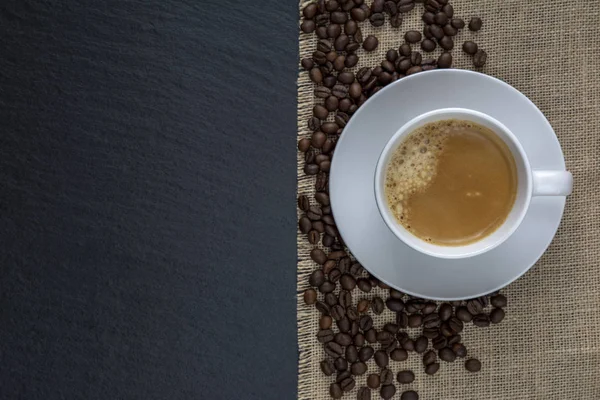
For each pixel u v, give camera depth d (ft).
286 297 2.80
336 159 2.55
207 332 2.81
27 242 2.83
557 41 2.74
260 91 2.79
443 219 2.51
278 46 2.78
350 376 2.76
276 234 2.79
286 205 2.79
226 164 2.80
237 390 2.81
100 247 2.83
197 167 2.81
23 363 2.83
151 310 2.82
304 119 2.77
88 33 2.82
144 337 2.82
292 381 2.80
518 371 2.77
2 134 2.83
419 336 2.76
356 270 2.72
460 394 2.77
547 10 2.74
